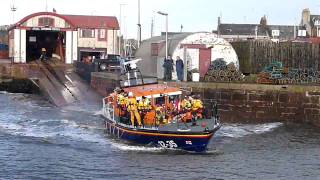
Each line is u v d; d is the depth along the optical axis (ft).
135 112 78.59
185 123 74.90
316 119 102.68
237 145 82.33
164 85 87.56
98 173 64.03
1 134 88.22
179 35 136.46
